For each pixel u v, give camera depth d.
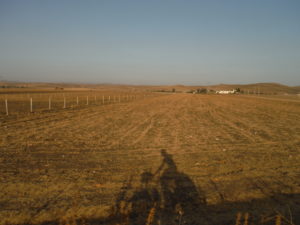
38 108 26.61
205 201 5.24
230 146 10.58
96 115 21.88
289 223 4.40
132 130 14.49
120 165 7.64
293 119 21.12
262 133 13.95
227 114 25.19
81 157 8.49
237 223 4.28
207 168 7.43
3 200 5.14
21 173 6.72
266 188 5.98
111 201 5.16
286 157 8.85
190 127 16.03
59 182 6.14
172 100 54.22
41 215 4.59
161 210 4.83
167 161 8.16
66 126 15.39
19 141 10.77
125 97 61.22
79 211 4.73
